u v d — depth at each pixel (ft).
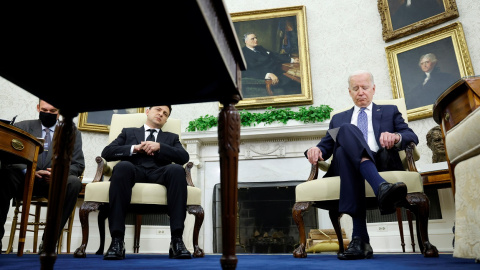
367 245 5.28
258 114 13.75
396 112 6.82
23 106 12.99
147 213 7.32
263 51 15.55
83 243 6.40
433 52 12.81
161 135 7.80
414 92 12.89
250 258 6.04
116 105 3.21
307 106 14.57
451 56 12.41
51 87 2.98
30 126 8.66
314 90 14.74
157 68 2.71
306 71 14.79
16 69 2.73
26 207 6.52
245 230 13.28
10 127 5.91
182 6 2.00
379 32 14.48
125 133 7.79
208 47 2.39
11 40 2.40
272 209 13.34
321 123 13.01
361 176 5.31
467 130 3.95
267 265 4.32
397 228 11.73
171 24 2.16
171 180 6.39
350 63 14.58
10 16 2.15
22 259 5.58
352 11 15.19
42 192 8.12
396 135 5.85
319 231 11.01
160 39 2.33
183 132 13.67
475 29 12.29
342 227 12.27
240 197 13.61
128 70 2.74
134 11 2.06
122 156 6.89
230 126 2.91
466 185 4.05
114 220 5.86
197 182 13.74
